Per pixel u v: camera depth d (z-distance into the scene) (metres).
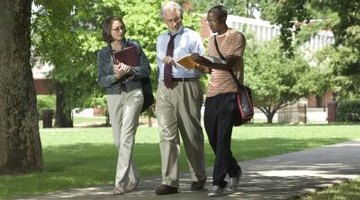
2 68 24.50
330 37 129.38
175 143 18.91
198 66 18.02
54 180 22.50
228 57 18.06
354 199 18.11
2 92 24.52
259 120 119.19
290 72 102.94
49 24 30.98
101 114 123.19
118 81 18.97
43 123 94.06
